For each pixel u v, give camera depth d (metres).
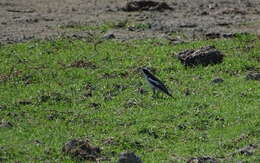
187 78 24.20
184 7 33.47
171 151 18.42
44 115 20.88
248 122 20.28
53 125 20.12
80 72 24.38
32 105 21.64
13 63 25.11
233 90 23.03
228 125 20.23
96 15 31.86
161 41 27.78
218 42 27.61
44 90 22.84
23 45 26.94
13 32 28.75
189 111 21.16
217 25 30.45
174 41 27.86
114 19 31.09
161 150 18.47
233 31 29.44
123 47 26.95
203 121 20.47
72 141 18.22
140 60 25.61
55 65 25.03
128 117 20.70
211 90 23.09
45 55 25.97
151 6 32.84
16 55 25.89
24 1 34.16
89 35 28.53
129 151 17.66
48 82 23.64
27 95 22.38
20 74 24.12
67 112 21.16
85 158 17.73
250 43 27.58
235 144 18.83
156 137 19.38
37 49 26.55
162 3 32.88
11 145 18.52
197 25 30.31
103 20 30.88
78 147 18.02
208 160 17.55
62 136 19.27
